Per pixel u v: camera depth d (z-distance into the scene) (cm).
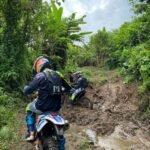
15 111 768
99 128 756
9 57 909
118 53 1697
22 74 905
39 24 1050
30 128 501
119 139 702
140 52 1175
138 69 1140
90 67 2041
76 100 915
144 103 889
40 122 477
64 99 948
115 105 957
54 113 491
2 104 761
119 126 777
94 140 671
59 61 1229
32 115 507
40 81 493
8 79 865
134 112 879
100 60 2156
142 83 1070
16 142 606
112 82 1249
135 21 1697
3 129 625
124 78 1256
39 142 496
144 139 704
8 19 944
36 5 971
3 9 945
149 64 1036
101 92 1102
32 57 1038
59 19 1193
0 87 801
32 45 1036
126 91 1066
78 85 902
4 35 939
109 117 841
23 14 967
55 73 512
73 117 838
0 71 873
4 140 603
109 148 645
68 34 1272
